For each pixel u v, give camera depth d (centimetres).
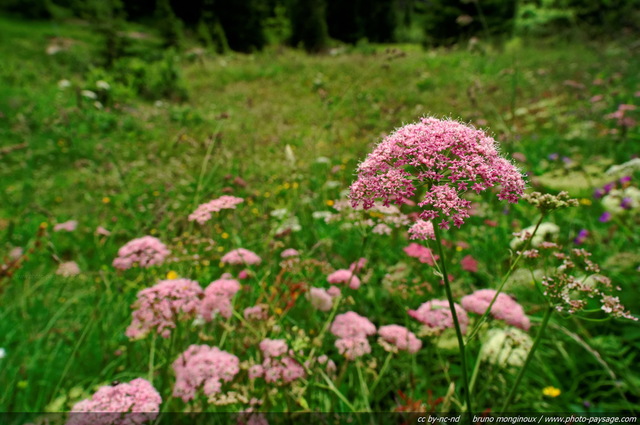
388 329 252
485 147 150
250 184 566
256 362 250
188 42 2888
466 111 808
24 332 302
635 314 279
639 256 296
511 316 240
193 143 548
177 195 570
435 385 280
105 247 466
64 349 292
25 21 2888
